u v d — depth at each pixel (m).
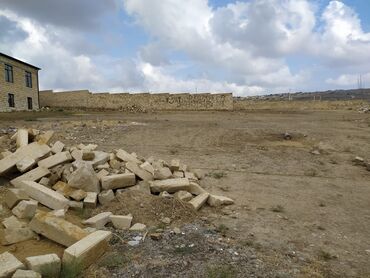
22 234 5.10
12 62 38.00
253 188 9.23
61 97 47.19
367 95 70.44
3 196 6.49
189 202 7.14
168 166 9.58
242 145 15.23
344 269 4.94
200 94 39.62
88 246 4.61
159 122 22.47
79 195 6.76
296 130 18.38
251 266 4.78
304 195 8.80
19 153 7.92
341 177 10.91
